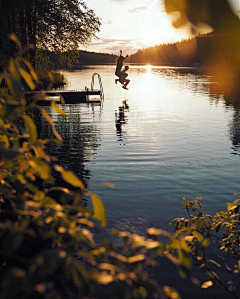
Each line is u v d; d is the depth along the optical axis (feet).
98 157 34.76
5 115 3.79
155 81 167.12
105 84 145.79
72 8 91.20
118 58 88.33
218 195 23.62
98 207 3.60
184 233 10.34
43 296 11.47
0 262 14.37
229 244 12.09
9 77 3.69
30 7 83.41
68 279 13.17
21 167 4.48
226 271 13.99
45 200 4.16
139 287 3.56
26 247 15.47
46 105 79.00
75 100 87.35
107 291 12.44
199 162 32.63
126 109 74.43
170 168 30.58
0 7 76.02
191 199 22.88
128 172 29.37
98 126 54.08
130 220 19.51
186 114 66.28
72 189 24.54
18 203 4.32
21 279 2.80
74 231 4.13
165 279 13.62
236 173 28.96
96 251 3.94
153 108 75.46
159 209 21.20
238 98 93.09
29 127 4.05
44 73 111.75
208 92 110.83
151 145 40.22
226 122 56.80
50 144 41.22
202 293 12.76
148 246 3.68
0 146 3.66
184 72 271.49
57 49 94.48
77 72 264.11
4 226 3.27
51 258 3.03
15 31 79.05
